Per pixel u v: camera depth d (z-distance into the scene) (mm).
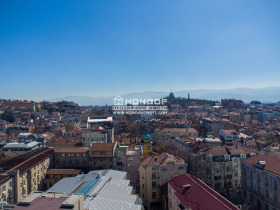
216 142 130125
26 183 76062
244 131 198000
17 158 88688
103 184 66250
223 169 88562
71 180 73812
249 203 75875
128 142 140750
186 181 66125
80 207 37688
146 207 81812
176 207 63469
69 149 104750
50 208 34906
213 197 52375
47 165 94312
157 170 82625
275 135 166000
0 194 59688
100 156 100188
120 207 52031
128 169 101375
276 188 63438
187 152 115312
